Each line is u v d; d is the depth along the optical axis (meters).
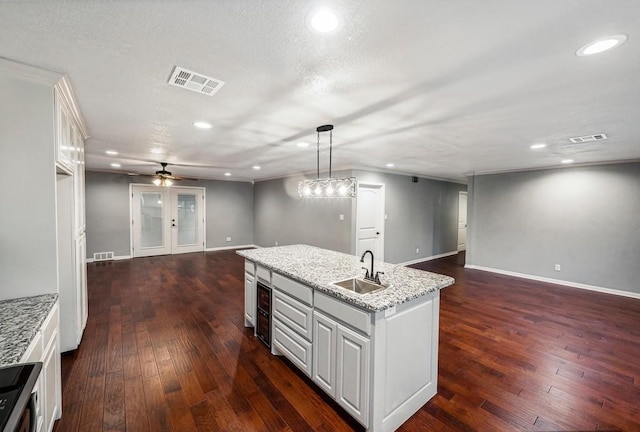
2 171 1.63
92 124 2.72
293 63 1.56
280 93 1.96
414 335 1.97
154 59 1.53
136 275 5.55
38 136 1.71
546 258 5.40
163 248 7.67
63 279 2.60
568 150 3.80
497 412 1.99
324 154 4.26
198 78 1.75
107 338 2.99
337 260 2.99
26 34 1.30
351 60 1.52
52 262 1.77
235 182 8.83
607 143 3.35
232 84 1.82
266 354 2.73
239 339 3.02
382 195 6.16
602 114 2.32
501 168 5.66
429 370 2.12
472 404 2.07
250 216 9.16
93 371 2.40
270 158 4.73
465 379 2.36
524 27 1.22
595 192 4.86
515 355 2.73
